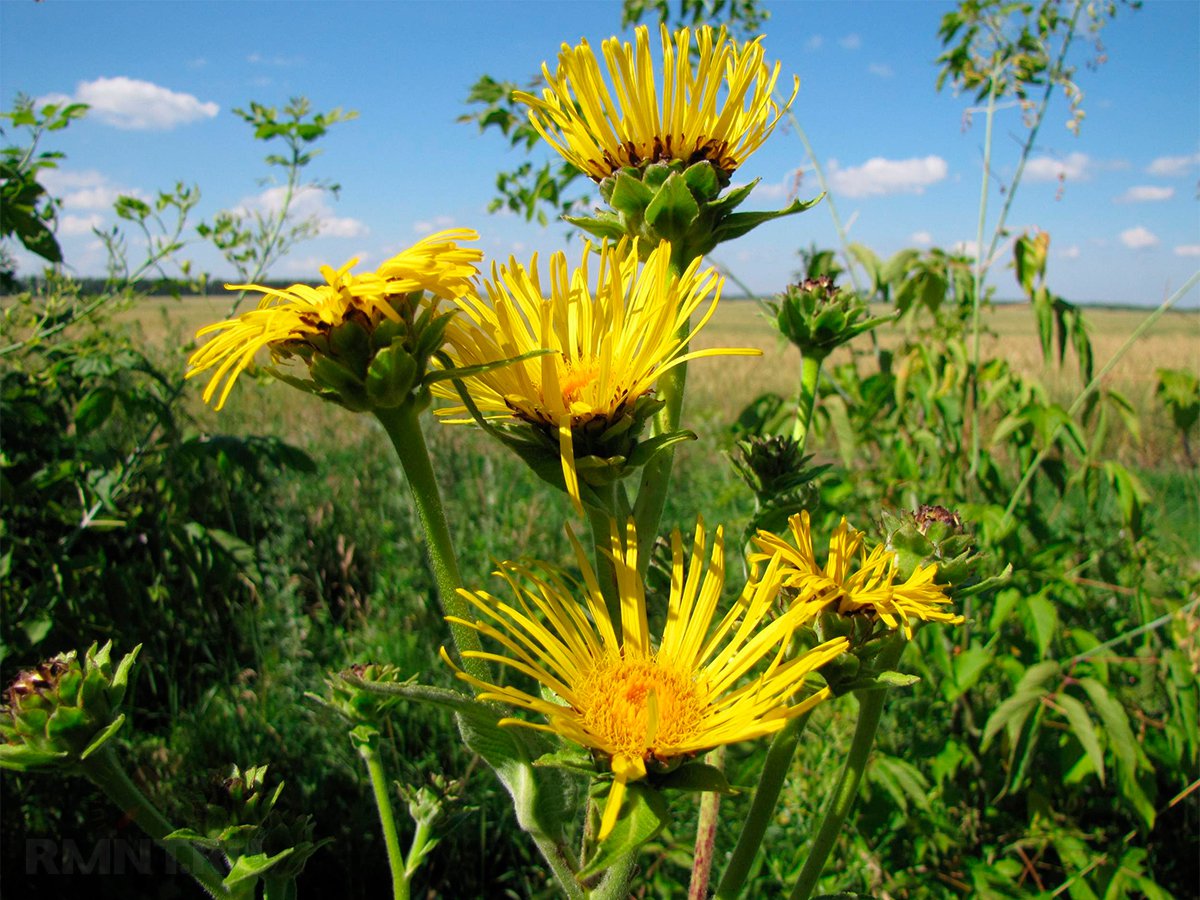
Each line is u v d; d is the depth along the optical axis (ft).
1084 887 1.52
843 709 1.59
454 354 0.71
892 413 2.03
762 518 0.95
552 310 0.67
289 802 1.72
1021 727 1.53
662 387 0.76
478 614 2.01
